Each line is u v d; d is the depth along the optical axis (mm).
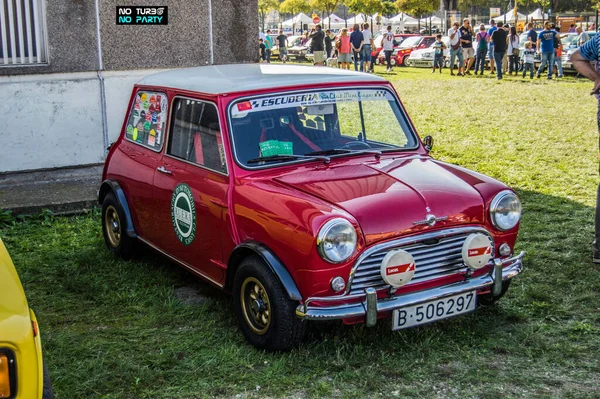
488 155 10602
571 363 4375
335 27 64812
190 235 5094
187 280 5906
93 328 5012
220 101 4840
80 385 4121
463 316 5020
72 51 8617
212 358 4430
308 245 4008
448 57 30797
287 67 5754
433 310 4332
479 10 67125
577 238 6734
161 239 5570
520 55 26859
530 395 3998
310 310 4059
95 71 8797
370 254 4078
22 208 7562
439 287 4359
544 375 4230
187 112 5246
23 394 2553
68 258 6426
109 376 4238
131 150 6039
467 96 18344
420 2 60500
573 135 12164
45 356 4480
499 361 4410
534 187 8719
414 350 4500
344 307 4070
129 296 5543
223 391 4082
